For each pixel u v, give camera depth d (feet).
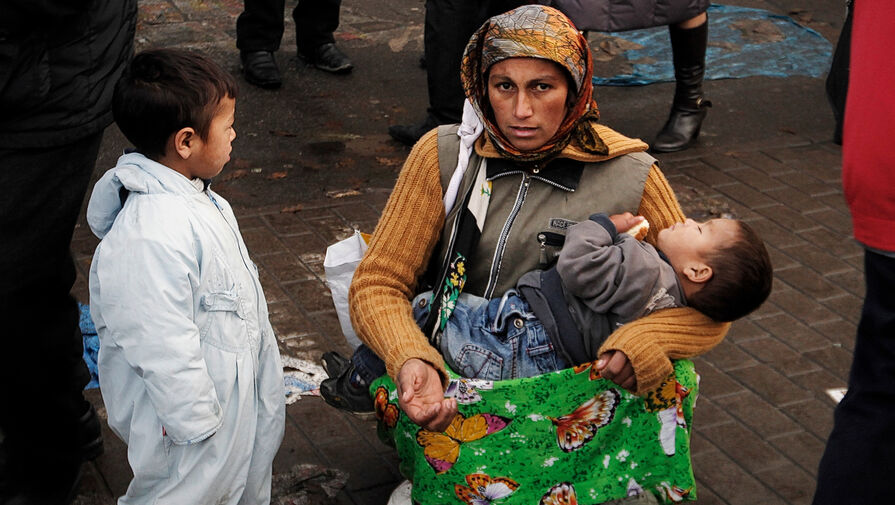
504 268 8.30
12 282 8.69
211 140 7.73
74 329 9.68
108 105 8.95
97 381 11.84
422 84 21.71
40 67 8.23
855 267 15.16
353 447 11.02
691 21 18.11
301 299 13.74
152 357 7.29
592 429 8.09
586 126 8.21
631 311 7.80
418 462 8.35
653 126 20.07
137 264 7.29
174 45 22.70
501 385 7.84
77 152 8.81
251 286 8.25
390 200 8.61
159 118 7.48
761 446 11.29
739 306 7.82
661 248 8.04
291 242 15.16
